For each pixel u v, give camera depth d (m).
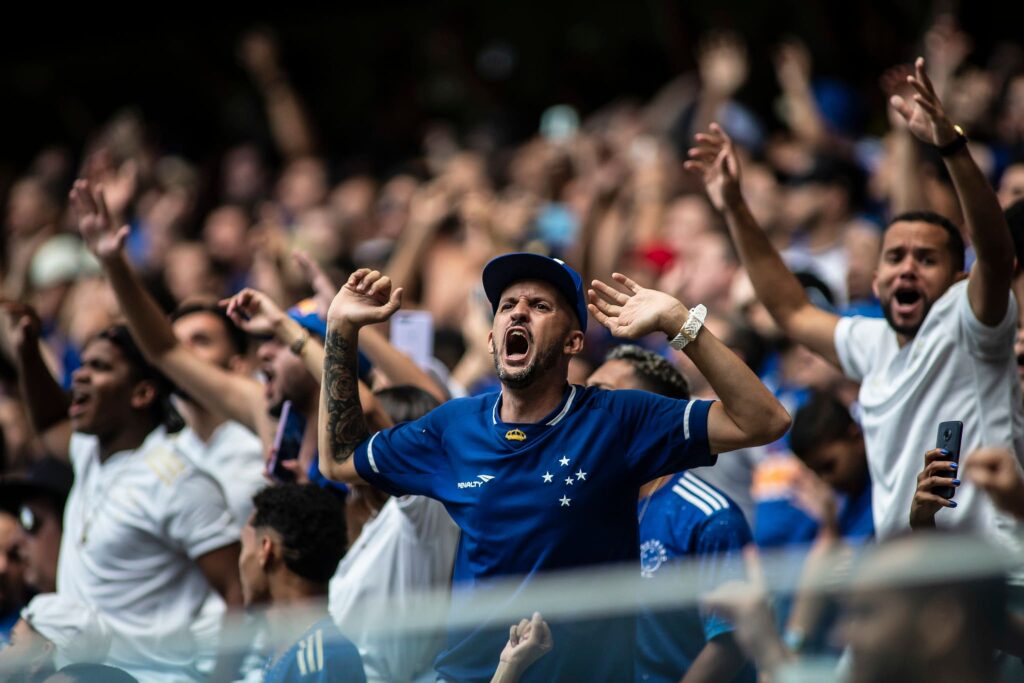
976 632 8.11
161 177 41.19
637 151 30.64
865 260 20.77
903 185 19.16
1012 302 13.35
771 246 15.83
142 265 34.50
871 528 16.14
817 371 19.17
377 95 44.22
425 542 13.66
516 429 11.31
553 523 11.01
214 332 18.73
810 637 8.78
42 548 17.66
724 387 11.00
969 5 32.69
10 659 12.34
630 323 11.19
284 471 15.36
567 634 10.10
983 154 25.16
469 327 23.62
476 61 43.16
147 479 16.23
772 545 17.22
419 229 26.78
